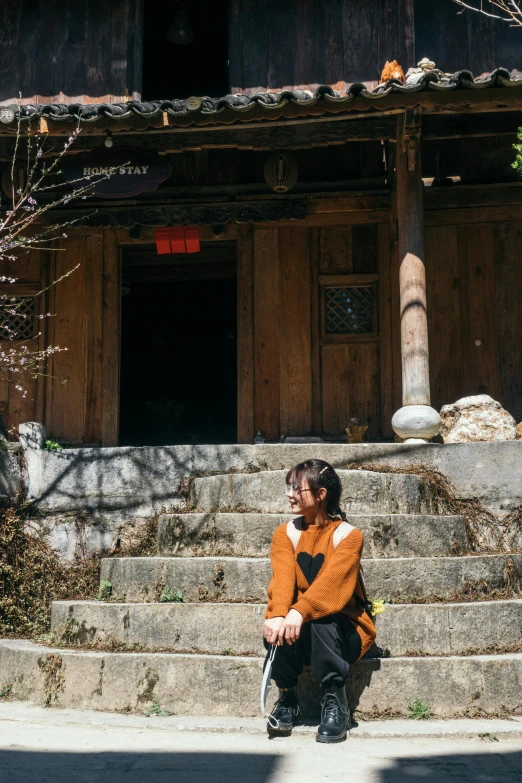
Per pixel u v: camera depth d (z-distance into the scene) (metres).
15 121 7.34
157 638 4.52
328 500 3.94
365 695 4.03
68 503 6.46
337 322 9.40
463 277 9.30
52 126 7.42
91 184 7.83
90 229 9.69
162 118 7.30
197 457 6.34
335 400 9.23
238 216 9.45
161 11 11.91
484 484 6.11
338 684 3.70
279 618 3.62
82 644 4.70
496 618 4.48
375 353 9.27
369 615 3.93
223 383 17.33
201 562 4.81
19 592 5.98
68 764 3.18
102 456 6.50
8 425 9.41
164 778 2.98
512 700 4.11
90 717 4.06
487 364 9.16
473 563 4.88
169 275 12.87
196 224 9.49
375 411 9.17
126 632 4.59
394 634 4.30
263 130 8.12
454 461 6.17
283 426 9.22
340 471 5.51
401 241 7.52
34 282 9.67
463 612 4.41
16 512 6.38
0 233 9.23
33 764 3.17
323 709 3.68
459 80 6.86
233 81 8.88
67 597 6.03
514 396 9.12
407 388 7.16
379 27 8.84
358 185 9.45
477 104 7.06
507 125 8.12
